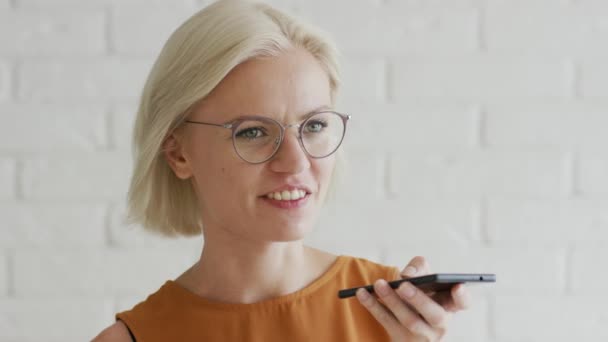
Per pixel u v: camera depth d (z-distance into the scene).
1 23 1.82
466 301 1.02
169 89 1.18
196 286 1.25
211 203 1.16
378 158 1.83
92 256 1.83
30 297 1.82
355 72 1.83
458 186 1.84
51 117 1.83
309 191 1.12
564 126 1.85
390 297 1.05
